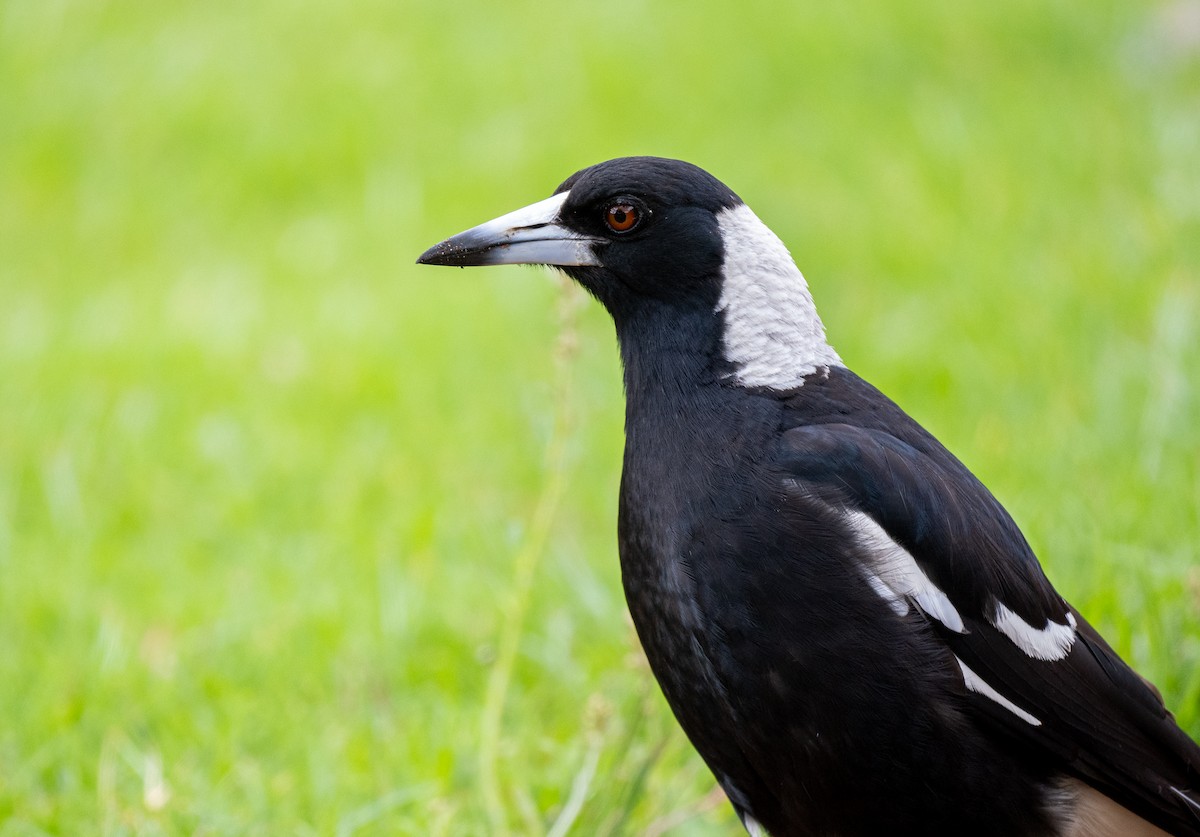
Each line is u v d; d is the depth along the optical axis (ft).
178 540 39.55
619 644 32.35
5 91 69.05
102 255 60.03
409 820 27.40
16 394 47.47
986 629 21.45
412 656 33.35
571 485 40.27
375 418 45.42
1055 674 21.81
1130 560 29.43
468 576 35.99
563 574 34.81
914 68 63.67
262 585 36.50
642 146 60.34
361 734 30.48
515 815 27.58
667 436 22.48
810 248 51.13
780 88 63.16
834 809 21.44
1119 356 40.34
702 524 21.47
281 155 63.72
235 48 70.74
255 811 27.55
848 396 22.89
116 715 31.07
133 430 44.65
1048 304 44.32
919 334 44.78
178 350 50.31
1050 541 30.81
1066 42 63.82
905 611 20.71
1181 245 45.98
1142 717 22.30
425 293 52.90
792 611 20.76
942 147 55.26
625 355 23.71
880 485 21.27
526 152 61.11
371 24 71.92
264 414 45.78
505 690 30.71
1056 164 52.80
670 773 28.27
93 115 67.05
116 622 34.35
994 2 66.74
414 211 58.39
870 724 20.70
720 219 23.21
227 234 60.39
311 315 52.31
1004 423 38.75
